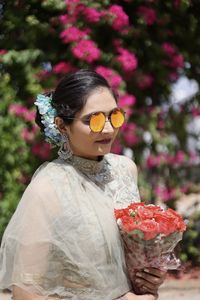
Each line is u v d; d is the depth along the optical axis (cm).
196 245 608
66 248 175
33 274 173
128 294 185
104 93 188
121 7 488
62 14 495
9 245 179
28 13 505
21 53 489
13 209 491
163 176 567
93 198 185
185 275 551
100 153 191
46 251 175
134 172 220
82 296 175
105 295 177
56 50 504
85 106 185
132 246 184
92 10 475
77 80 187
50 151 484
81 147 190
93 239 177
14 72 500
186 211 607
